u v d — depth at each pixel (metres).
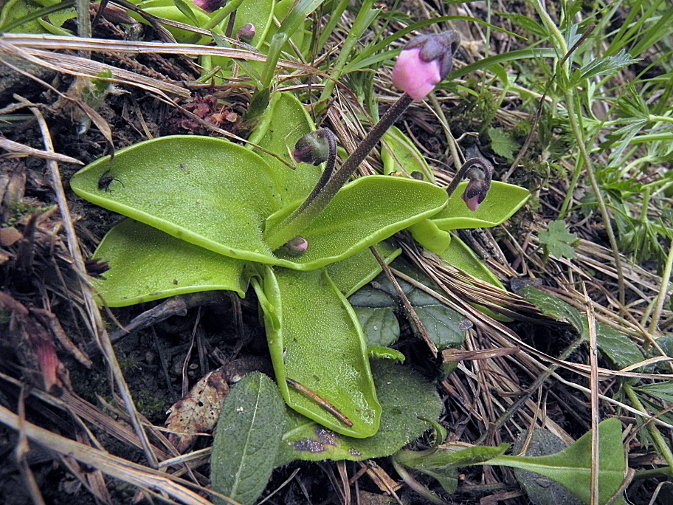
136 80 0.13
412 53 0.10
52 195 0.11
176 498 0.10
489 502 0.12
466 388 0.14
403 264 0.15
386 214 0.14
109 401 0.10
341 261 0.14
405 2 0.22
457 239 0.16
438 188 0.13
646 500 0.13
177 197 0.12
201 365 0.12
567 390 0.15
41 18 0.13
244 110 0.14
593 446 0.12
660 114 0.21
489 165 0.12
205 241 0.11
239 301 0.12
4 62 0.10
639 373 0.14
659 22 0.18
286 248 0.13
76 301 0.10
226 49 0.13
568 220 0.20
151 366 0.11
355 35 0.15
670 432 0.15
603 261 0.19
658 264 0.19
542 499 0.12
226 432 0.10
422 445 0.13
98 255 0.11
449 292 0.15
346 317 0.13
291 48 0.16
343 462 0.12
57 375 0.09
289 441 0.11
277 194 0.13
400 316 0.14
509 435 0.14
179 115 0.13
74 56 0.12
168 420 0.11
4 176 0.11
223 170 0.12
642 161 0.20
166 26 0.14
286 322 0.12
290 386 0.12
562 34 0.18
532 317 0.15
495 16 0.24
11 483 0.09
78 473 0.09
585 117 0.20
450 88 0.19
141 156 0.11
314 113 0.15
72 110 0.11
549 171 0.19
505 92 0.19
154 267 0.11
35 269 0.10
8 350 0.09
